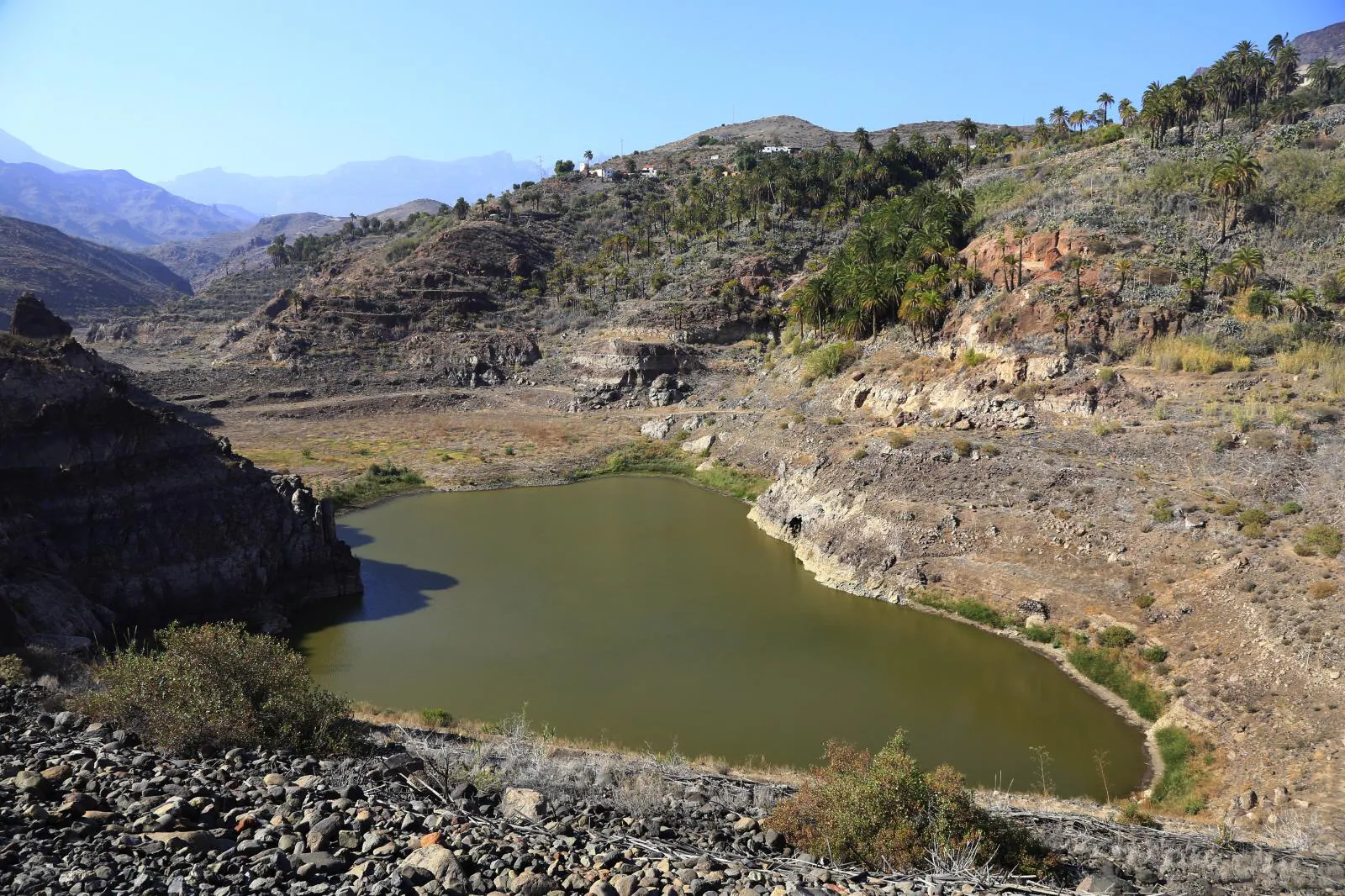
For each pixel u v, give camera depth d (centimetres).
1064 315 8631
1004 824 2005
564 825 1677
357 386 15225
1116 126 14888
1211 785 3762
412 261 19500
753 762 4053
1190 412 7106
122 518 5384
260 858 1244
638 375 14012
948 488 6975
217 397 14338
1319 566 4722
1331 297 8475
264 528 6078
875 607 6262
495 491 10256
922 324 10450
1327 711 3822
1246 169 9781
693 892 1339
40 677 3155
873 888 1521
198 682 2145
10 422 5047
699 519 8919
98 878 1101
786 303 15412
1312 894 1838
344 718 2538
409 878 1233
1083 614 5497
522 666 5222
